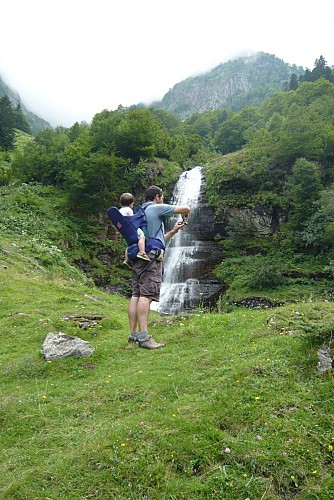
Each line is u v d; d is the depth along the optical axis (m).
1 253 18.12
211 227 32.53
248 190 32.25
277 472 2.76
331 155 31.45
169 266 28.45
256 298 21.86
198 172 37.31
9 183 35.72
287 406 3.38
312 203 26.78
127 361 5.46
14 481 2.92
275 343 4.72
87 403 4.18
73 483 2.84
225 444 3.02
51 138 54.12
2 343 7.45
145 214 4.85
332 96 49.91
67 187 31.25
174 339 5.97
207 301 24.45
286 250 27.45
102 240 29.42
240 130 65.81
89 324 8.08
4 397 4.73
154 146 39.12
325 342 4.08
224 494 2.64
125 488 2.76
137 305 5.21
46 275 16.70
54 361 5.72
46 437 3.58
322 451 2.92
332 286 22.72
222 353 4.92
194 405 3.62
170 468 2.90
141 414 3.59
